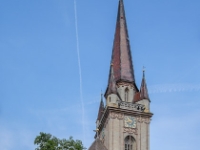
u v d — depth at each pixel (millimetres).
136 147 107312
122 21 130125
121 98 116125
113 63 123062
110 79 114062
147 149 107750
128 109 109938
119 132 107312
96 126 122312
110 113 108688
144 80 117000
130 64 122250
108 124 108688
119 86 117438
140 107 111438
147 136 109125
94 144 106250
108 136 107062
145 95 113812
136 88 119125
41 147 80125
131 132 108375
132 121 109625
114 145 105562
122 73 119188
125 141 107500
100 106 124875
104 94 120688
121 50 124188
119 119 108750
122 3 133250
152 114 111562
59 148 79375
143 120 110688
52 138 80875
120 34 127500
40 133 81250
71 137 81312
